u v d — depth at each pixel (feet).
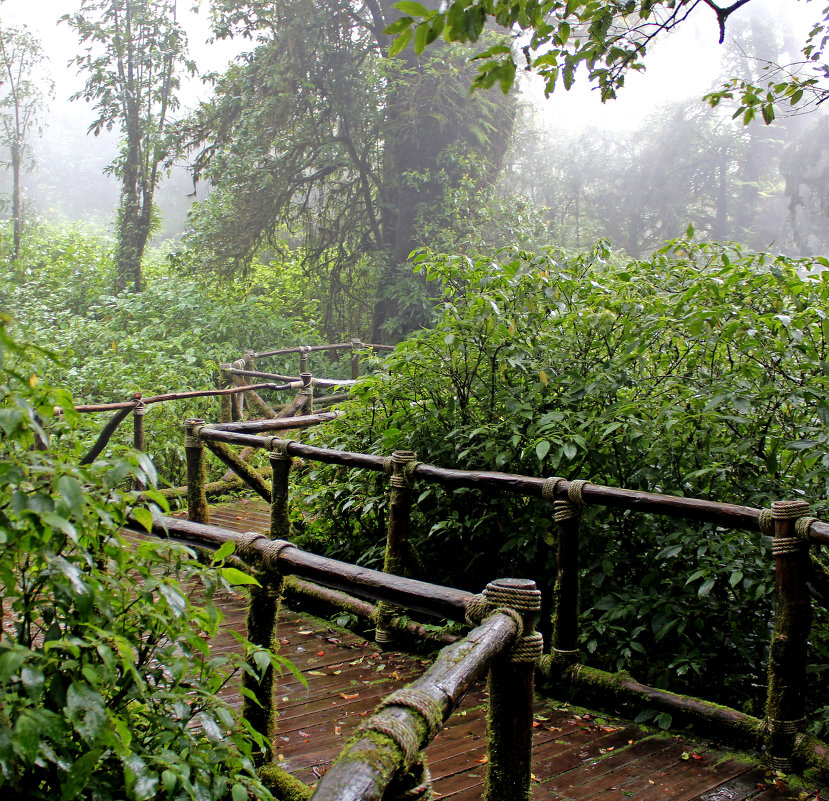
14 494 4.11
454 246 37.81
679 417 10.50
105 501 4.73
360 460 12.30
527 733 5.44
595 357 12.28
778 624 7.88
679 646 10.32
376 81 38.47
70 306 41.39
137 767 4.18
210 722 4.92
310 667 10.61
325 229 44.47
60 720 3.94
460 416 12.80
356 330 46.21
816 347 10.94
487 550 12.41
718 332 10.85
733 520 8.30
